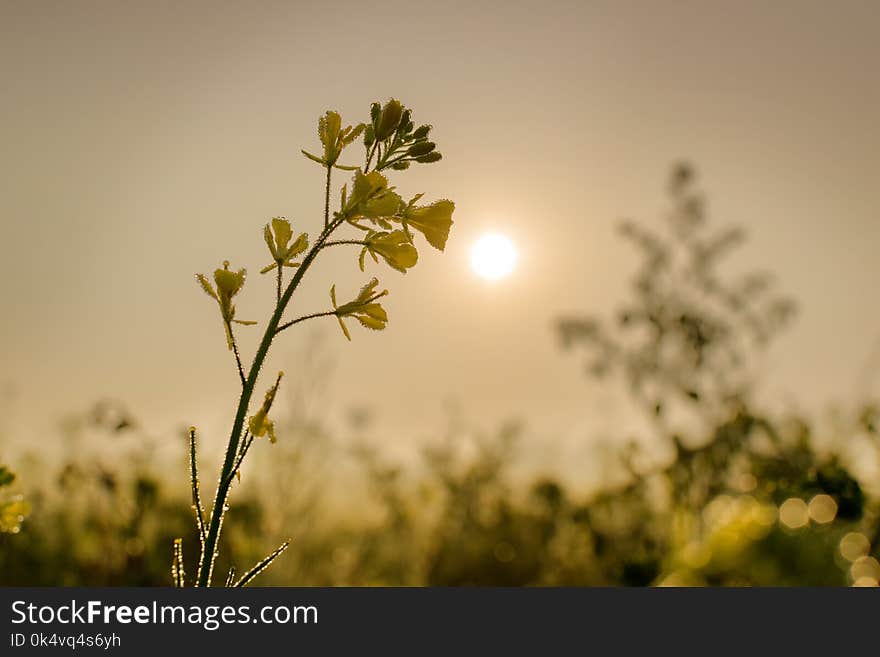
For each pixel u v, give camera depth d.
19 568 1.07
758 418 1.03
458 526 1.61
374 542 1.50
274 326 0.59
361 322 0.60
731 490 0.92
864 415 0.76
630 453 1.24
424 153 0.61
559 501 1.51
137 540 1.11
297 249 0.59
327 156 0.60
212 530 0.57
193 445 0.59
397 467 1.61
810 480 0.60
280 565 1.19
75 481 1.13
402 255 0.60
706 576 0.50
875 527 0.58
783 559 0.50
